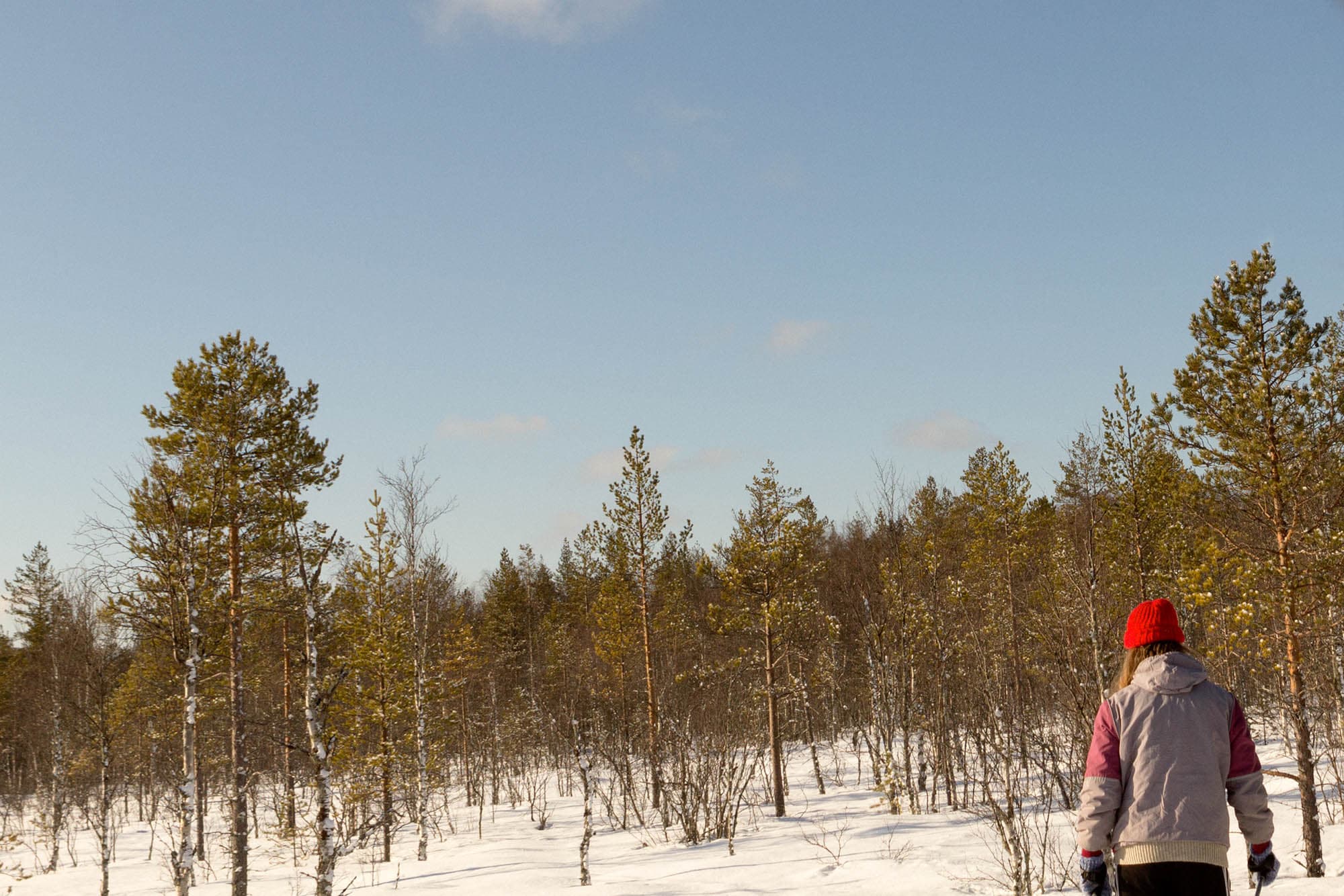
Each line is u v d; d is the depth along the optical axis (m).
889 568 25.89
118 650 27.83
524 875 19.78
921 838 17.36
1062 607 16.69
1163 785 3.63
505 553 57.06
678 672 31.70
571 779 40.97
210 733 29.52
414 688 30.42
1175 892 3.50
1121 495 20.97
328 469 23.95
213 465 21.58
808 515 29.52
